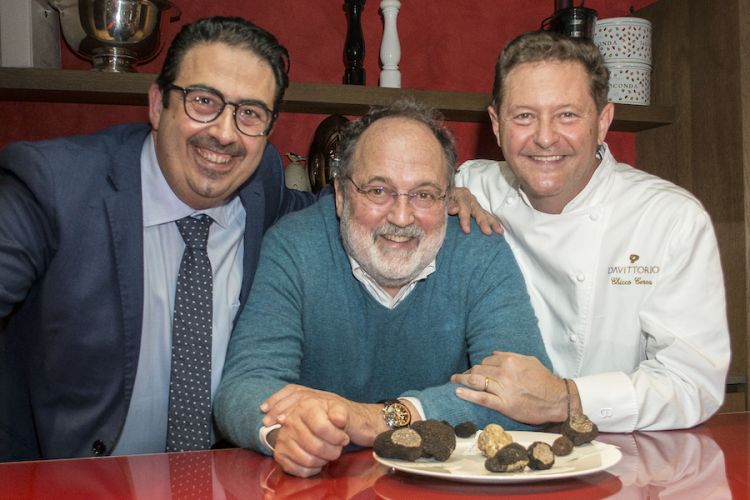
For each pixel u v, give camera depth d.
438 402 1.33
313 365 1.64
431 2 2.93
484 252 1.65
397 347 1.64
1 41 2.32
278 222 1.73
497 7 2.99
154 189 1.63
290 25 2.78
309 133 2.79
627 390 1.41
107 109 2.62
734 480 1.01
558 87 1.63
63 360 1.55
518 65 1.67
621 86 2.82
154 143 1.65
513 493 0.97
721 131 2.69
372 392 1.67
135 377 1.58
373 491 0.99
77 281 1.53
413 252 1.53
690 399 1.51
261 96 1.54
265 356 1.49
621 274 1.78
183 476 1.08
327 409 1.09
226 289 1.70
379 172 1.49
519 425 1.37
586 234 1.82
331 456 1.08
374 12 2.87
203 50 1.51
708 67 2.74
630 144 3.11
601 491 0.96
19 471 1.11
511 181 1.99
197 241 1.65
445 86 2.95
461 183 2.12
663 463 1.12
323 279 1.61
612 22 2.81
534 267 1.93
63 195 1.52
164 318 1.64
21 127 2.57
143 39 2.38
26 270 1.50
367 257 1.52
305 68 2.80
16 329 1.62
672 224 1.73
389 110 1.58
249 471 1.12
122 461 1.19
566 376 1.88
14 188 1.53
